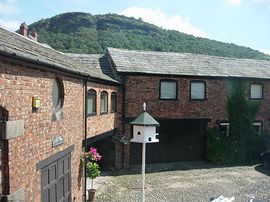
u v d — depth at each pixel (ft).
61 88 27.96
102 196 40.98
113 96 54.39
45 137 23.85
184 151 63.21
